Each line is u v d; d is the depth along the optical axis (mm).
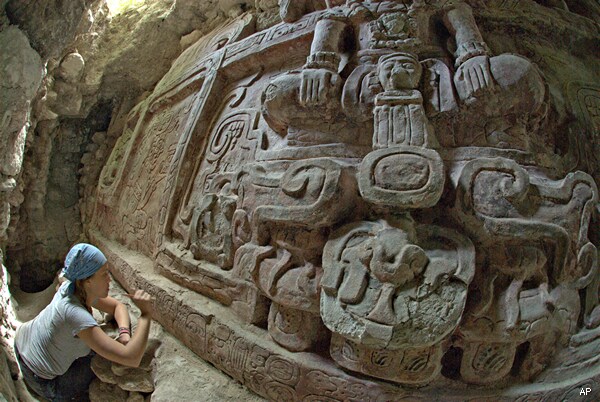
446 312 1726
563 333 1956
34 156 3555
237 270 2266
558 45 2625
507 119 2102
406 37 2277
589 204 2008
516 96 2023
